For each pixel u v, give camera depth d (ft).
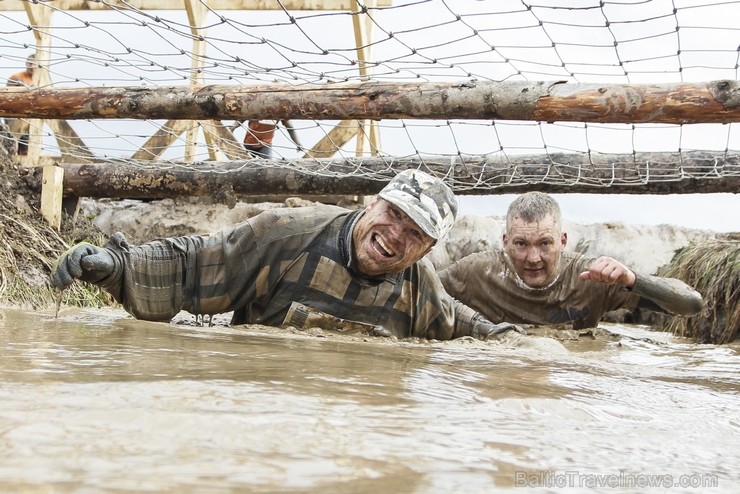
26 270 18.08
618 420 6.08
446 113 12.91
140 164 20.86
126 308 12.17
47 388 5.20
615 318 26.21
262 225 12.62
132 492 3.28
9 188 20.72
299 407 5.24
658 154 18.51
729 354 15.28
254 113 13.74
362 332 12.75
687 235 27.32
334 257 12.65
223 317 16.75
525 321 18.20
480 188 19.25
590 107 12.35
